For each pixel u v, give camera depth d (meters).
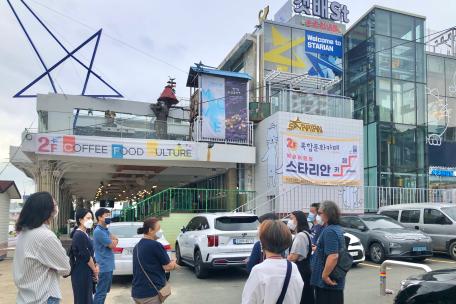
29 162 18.03
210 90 19.02
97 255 6.83
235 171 19.48
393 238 12.38
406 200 19.56
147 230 5.04
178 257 13.09
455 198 19.17
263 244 3.07
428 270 7.39
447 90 24.83
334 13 23.78
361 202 18.89
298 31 22.53
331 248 4.67
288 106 19.20
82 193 37.38
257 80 21.56
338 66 23.52
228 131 19.05
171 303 8.22
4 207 15.11
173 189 17.31
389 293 8.53
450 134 24.39
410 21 23.05
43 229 3.53
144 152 17.19
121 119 18.50
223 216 10.87
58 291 3.54
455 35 25.44
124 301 8.52
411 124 22.45
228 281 10.48
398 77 22.38
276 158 18.00
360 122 19.64
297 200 17.81
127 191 34.41
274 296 2.83
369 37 22.20
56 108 19.06
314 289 5.04
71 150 16.28
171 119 20.78
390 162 21.66
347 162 19.11
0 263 13.62
